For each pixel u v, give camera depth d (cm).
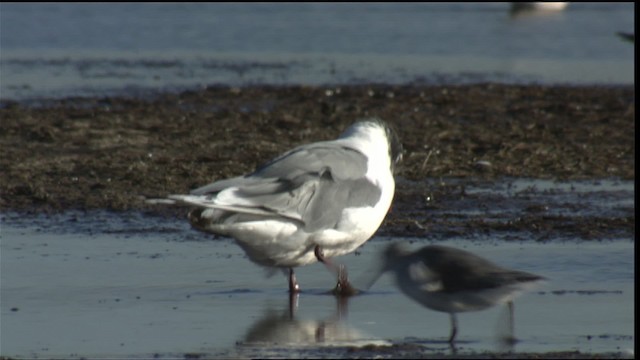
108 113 2317
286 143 2020
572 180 1783
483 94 2609
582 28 4206
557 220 1525
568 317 1097
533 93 2622
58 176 1766
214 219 1109
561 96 2583
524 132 2125
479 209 1598
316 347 1009
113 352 996
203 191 1116
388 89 2703
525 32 4094
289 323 1091
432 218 1542
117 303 1159
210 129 2138
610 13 4700
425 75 2994
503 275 1026
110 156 1895
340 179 1165
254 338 1041
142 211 1584
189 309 1140
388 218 1538
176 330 1067
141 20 4509
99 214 1567
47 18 4538
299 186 1144
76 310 1134
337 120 2252
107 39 3947
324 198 1153
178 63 3303
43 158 1880
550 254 1352
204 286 1228
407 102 2484
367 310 1141
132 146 1978
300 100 2525
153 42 3884
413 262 1065
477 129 2164
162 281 1243
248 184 1131
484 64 3253
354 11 4797
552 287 1212
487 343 1016
